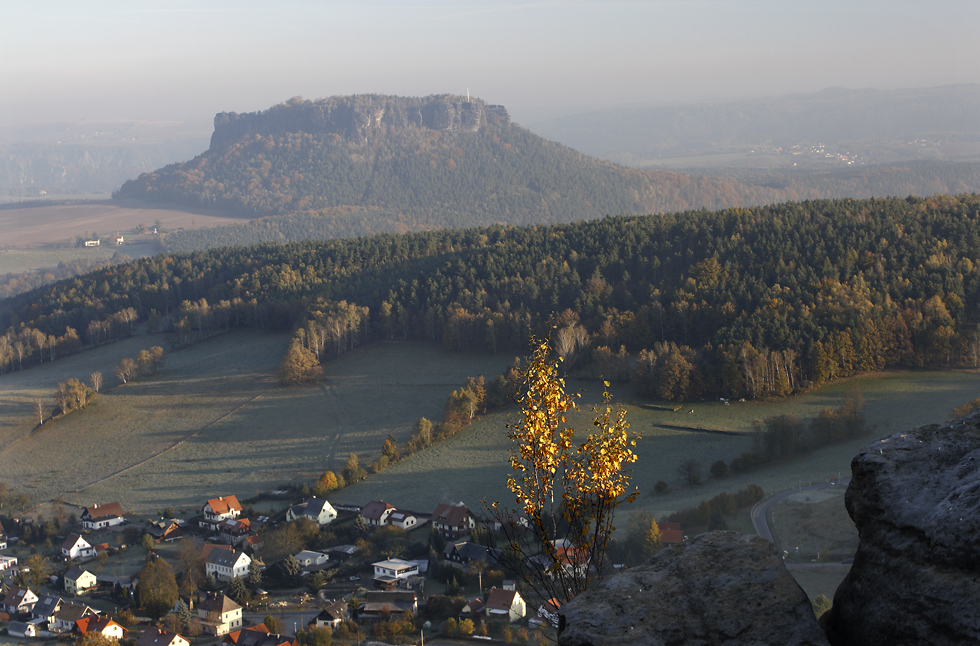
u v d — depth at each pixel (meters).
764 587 7.53
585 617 7.51
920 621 6.40
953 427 7.66
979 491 6.55
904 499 7.08
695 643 7.19
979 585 6.15
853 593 7.13
